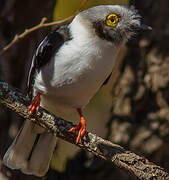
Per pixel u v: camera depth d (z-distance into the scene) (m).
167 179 8.95
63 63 9.54
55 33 9.81
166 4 12.70
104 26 9.72
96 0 11.92
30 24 12.20
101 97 13.19
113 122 12.74
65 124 9.55
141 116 12.62
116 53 9.93
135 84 12.74
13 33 12.16
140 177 9.02
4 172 11.66
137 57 12.80
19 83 12.08
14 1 11.95
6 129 11.92
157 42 12.68
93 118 13.17
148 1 12.80
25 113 9.46
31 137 10.62
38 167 10.67
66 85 9.72
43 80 9.80
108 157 9.25
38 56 9.80
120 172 12.31
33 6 12.05
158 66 12.62
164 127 12.37
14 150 10.59
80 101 10.12
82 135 9.49
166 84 12.49
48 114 9.55
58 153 12.63
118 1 11.82
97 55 9.55
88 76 9.62
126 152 9.20
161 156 12.30
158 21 12.70
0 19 12.07
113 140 12.52
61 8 12.00
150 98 12.61
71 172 12.53
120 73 12.93
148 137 12.34
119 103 12.80
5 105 9.45
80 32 9.64
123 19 9.90
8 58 11.96
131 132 12.49
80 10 10.84
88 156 12.55
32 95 10.30
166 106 12.48
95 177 12.41
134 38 10.23
